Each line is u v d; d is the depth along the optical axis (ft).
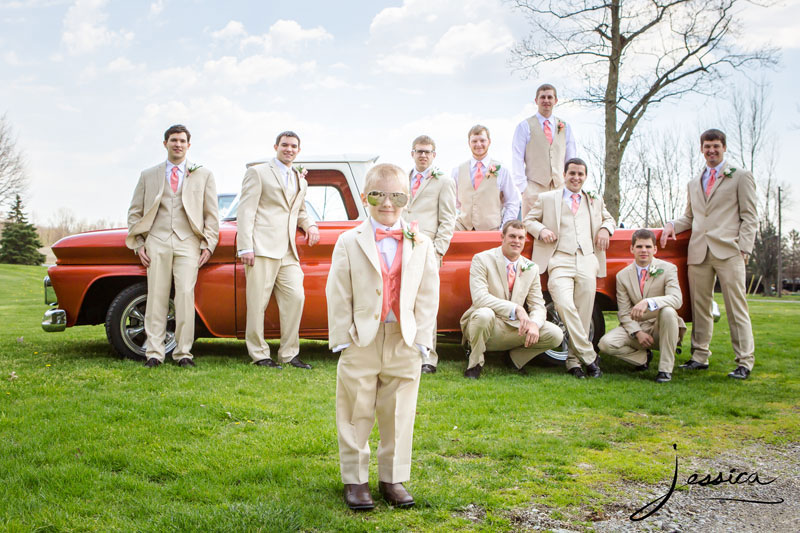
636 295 18.39
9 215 135.95
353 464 8.61
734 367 19.66
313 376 16.62
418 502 8.68
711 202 18.34
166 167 17.84
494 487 9.34
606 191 55.52
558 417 13.28
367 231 8.77
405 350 8.77
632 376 18.13
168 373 16.35
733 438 12.15
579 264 18.19
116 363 17.52
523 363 18.22
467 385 16.05
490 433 11.98
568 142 21.11
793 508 8.86
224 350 21.47
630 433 12.20
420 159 18.37
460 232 18.94
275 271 17.94
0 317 36.86
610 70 55.21
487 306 17.24
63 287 18.17
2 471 9.29
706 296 18.86
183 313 17.52
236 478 9.35
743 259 18.07
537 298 17.63
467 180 19.97
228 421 12.32
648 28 55.06
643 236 18.25
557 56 57.06
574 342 17.76
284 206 18.03
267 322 18.89
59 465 9.61
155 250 17.49
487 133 19.75
